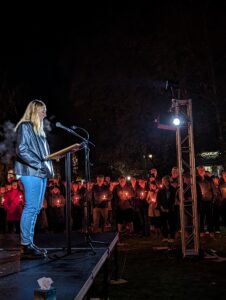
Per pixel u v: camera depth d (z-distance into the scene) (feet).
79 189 46.47
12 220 44.47
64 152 15.44
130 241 41.81
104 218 44.86
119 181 46.21
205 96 64.49
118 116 71.10
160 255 32.30
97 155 75.05
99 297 20.80
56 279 11.91
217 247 35.53
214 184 42.75
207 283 23.03
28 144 15.38
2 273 13.00
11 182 45.62
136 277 25.02
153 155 73.82
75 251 17.71
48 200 45.11
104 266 19.27
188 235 33.14
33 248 15.90
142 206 45.68
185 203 33.63
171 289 22.00
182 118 30.55
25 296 10.12
